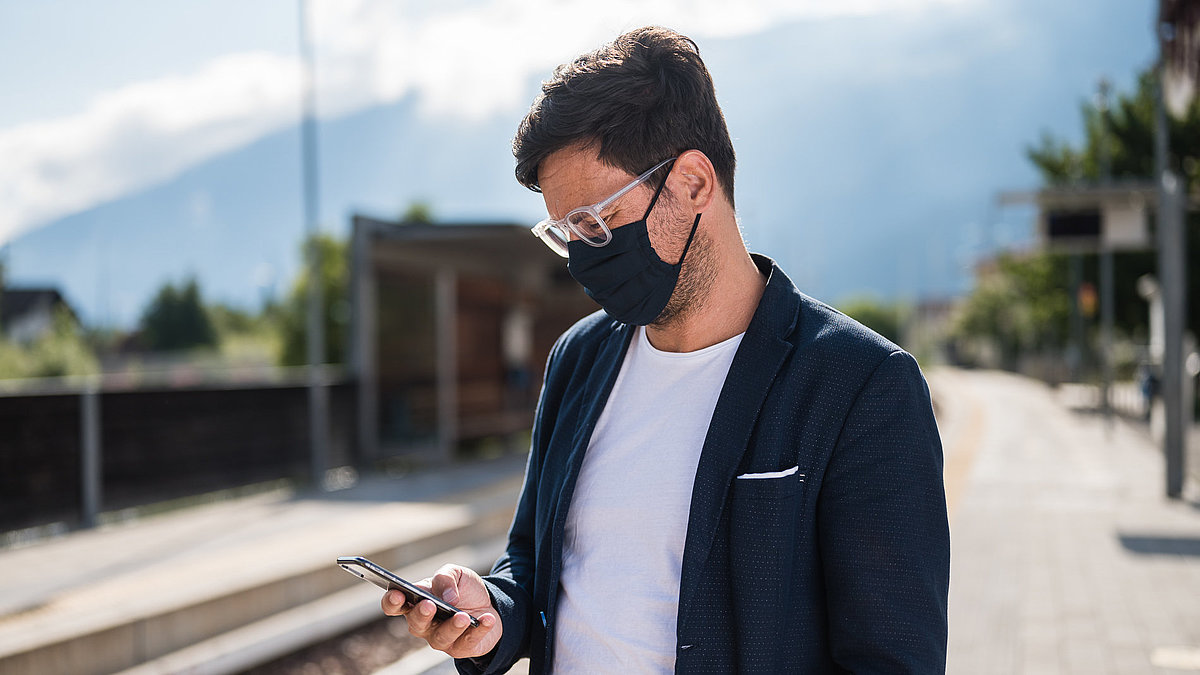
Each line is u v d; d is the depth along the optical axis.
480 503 10.26
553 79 1.47
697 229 1.44
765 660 1.28
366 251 13.99
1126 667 5.17
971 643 5.63
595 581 1.45
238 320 56.75
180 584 6.50
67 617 5.57
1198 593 6.73
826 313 1.46
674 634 1.38
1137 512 10.09
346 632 6.00
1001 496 11.25
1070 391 36.06
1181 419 11.09
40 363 24.95
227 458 11.34
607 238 1.41
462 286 16.39
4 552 8.23
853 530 1.28
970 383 46.44
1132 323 27.19
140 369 38.03
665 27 1.50
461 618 1.34
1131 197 13.00
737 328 1.50
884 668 1.25
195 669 4.93
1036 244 15.20
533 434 1.80
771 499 1.30
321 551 7.49
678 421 1.46
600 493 1.49
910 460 1.30
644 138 1.41
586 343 1.72
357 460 13.84
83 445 9.48
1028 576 7.29
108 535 9.02
